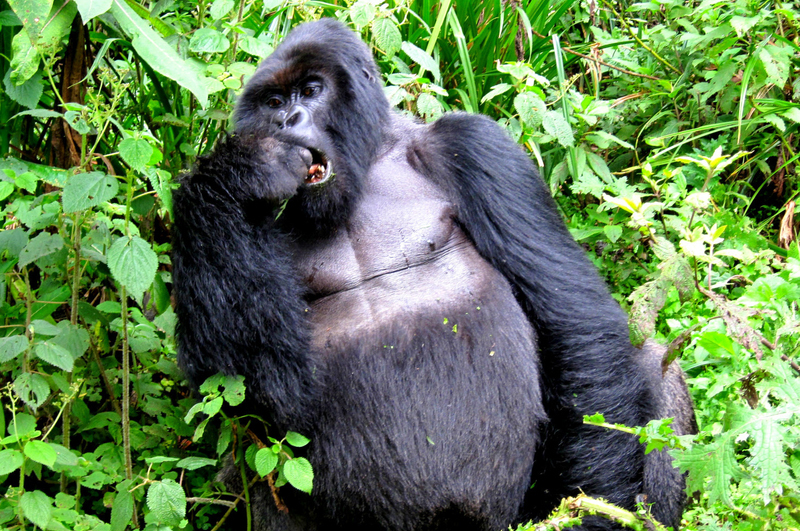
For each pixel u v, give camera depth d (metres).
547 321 3.44
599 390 3.32
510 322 3.37
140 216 3.96
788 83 5.73
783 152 5.56
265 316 3.06
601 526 3.18
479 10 5.64
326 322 3.34
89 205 2.94
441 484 3.20
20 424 3.03
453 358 3.23
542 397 3.43
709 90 5.49
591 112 5.23
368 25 4.78
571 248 3.67
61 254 3.47
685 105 5.95
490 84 5.69
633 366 3.39
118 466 3.51
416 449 3.18
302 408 3.10
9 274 3.57
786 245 5.18
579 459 3.29
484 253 3.54
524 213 3.58
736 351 3.21
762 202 5.84
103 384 3.97
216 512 3.74
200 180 3.22
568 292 3.46
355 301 3.38
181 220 3.17
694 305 4.50
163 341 4.15
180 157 4.55
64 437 3.45
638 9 6.42
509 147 3.74
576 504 2.60
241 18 4.48
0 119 3.90
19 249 3.33
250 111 3.65
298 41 3.62
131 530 3.45
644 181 5.55
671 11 5.88
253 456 3.18
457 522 3.29
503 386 3.27
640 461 3.29
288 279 3.20
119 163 4.14
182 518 3.00
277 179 3.22
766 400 2.69
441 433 3.19
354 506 3.25
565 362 3.37
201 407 2.98
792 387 2.56
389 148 3.79
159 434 3.78
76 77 4.01
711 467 2.47
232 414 3.31
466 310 3.31
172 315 3.80
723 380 3.79
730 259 4.66
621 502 3.25
